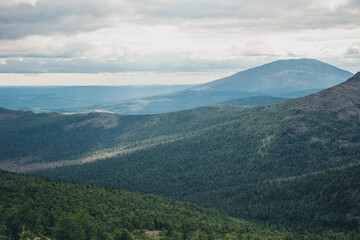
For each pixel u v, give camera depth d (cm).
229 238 14662
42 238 11650
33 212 13538
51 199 16262
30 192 16612
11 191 16362
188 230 14850
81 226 12662
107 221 14688
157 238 13662
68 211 15112
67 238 12069
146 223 15500
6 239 11544
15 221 12281
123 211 16712
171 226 14862
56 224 12606
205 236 14525
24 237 11462
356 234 17125
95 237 12338
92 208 15938
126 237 12538
